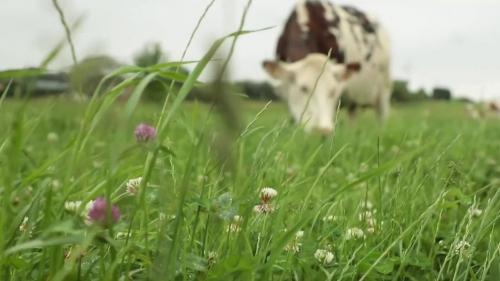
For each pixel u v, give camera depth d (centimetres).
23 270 157
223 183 241
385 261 197
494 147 694
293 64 988
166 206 152
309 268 184
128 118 127
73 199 194
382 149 592
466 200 232
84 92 140
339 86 973
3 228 142
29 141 482
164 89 164
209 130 182
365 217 232
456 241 201
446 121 1159
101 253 149
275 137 200
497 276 194
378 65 1165
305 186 263
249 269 148
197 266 156
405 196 246
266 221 203
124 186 197
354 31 1131
